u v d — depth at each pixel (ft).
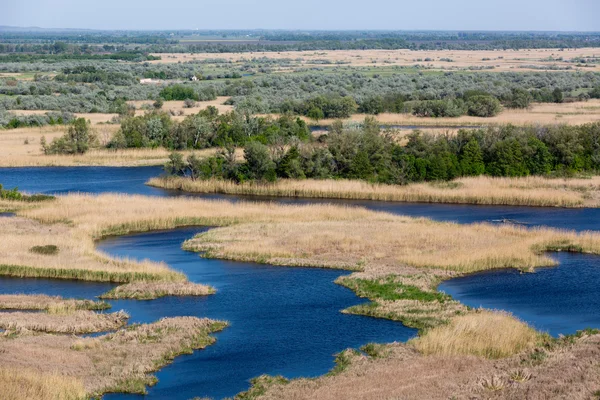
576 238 221.66
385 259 203.41
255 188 298.97
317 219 248.93
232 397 120.88
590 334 144.66
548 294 175.22
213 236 227.40
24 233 225.56
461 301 170.40
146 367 131.85
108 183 317.42
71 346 140.05
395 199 287.69
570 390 113.50
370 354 138.31
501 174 313.12
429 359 133.28
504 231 230.07
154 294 173.58
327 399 114.83
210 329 151.43
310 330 151.94
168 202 270.26
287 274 192.03
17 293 174.91
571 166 317.63
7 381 118.73
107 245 221.05
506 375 122.31
